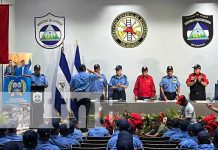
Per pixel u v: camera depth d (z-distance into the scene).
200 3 14.24
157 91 14.20
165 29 14.29
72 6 14.53
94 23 14.48
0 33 9.17
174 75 13.92
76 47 14.30
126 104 11.02
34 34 14.59
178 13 14.28
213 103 11.00
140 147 6.17
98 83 12.38
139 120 8.51
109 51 14.41
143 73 13.39
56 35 14.52
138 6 14.38
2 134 6.70
